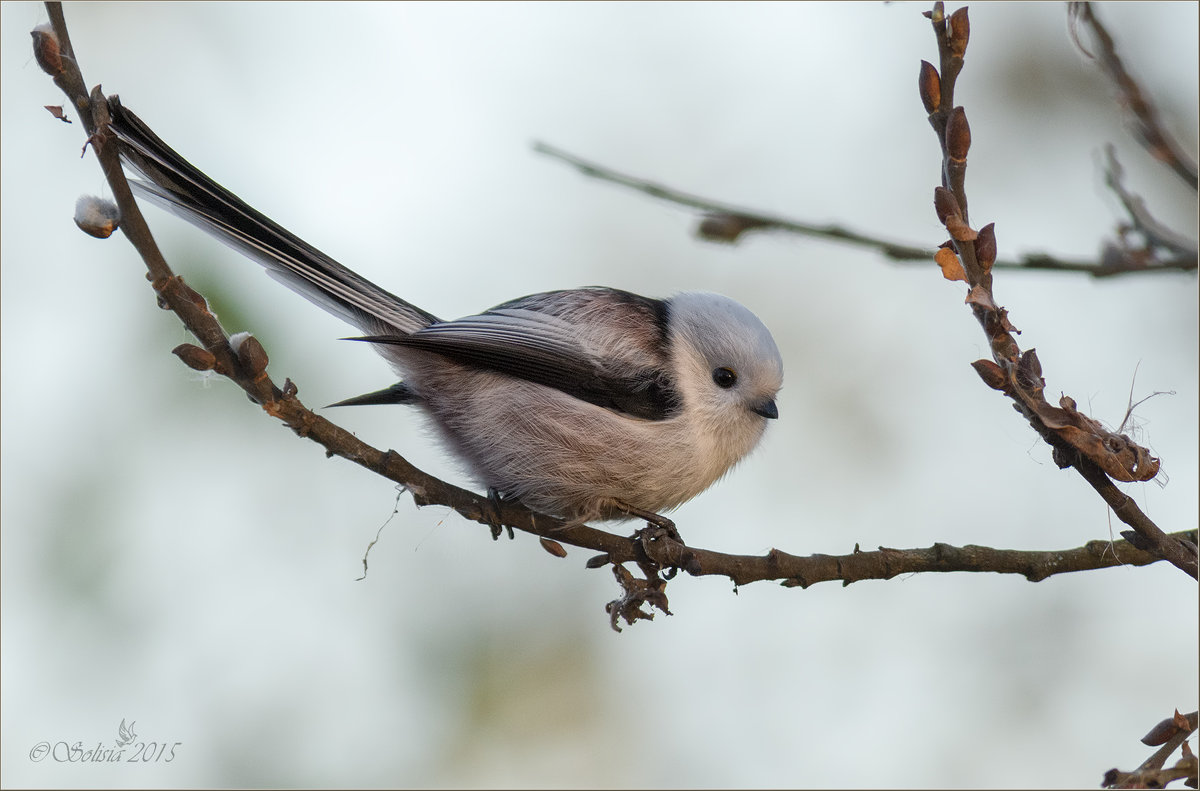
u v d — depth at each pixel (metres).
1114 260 7.41
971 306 5.27
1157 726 5.44
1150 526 5.49
